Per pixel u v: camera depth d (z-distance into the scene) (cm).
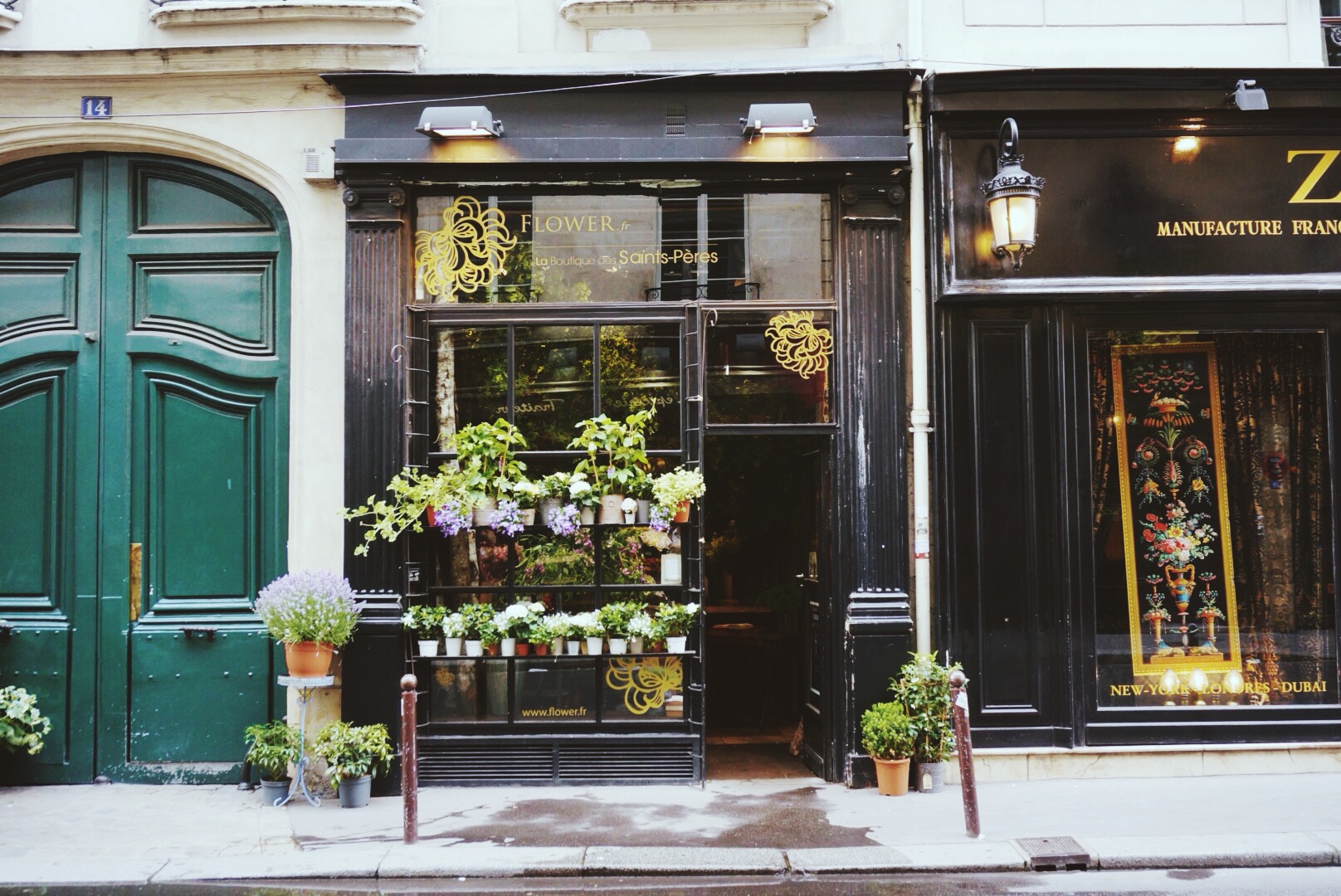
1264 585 689
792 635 836
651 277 673
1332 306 685
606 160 652
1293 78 659
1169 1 690
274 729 622
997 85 654
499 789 641
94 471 670
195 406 676
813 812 584
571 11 669
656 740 649
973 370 670
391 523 634
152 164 682
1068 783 644
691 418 661
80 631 662
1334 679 686
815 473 694
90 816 584
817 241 677
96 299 675
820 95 663
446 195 673
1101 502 685
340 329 662
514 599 664
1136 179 665
